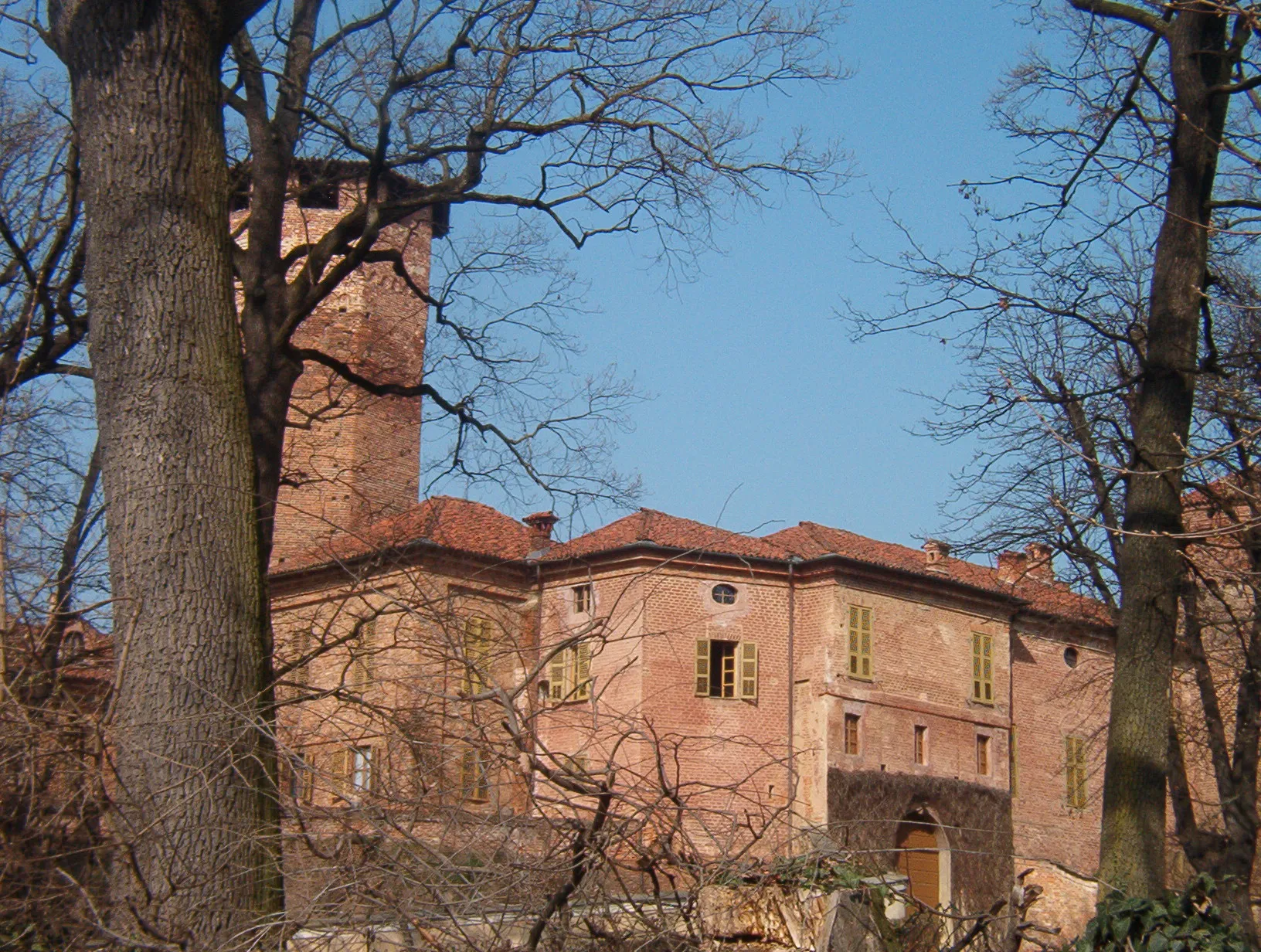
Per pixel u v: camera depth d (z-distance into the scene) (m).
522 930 7.74
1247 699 21.59
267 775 8.27
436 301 17.81
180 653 9.80
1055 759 43.72
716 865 7.84
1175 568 14.33
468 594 12.27
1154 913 9.93
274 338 13.97
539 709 8.65
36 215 14.98
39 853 8.16
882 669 39.12
